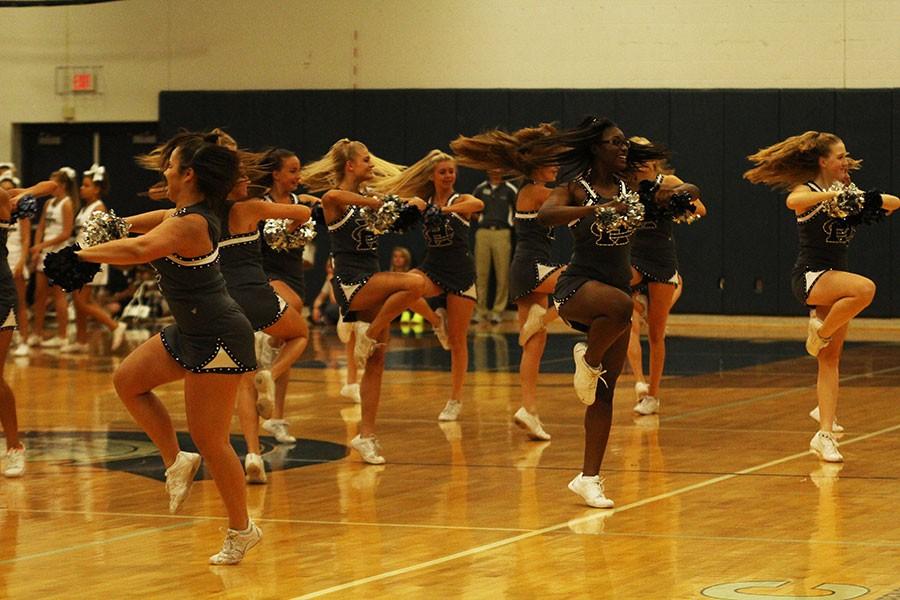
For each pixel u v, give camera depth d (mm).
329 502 8570
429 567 6688
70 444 11211
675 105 25688
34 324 21531
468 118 26547
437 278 12281
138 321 26250
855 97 24969
